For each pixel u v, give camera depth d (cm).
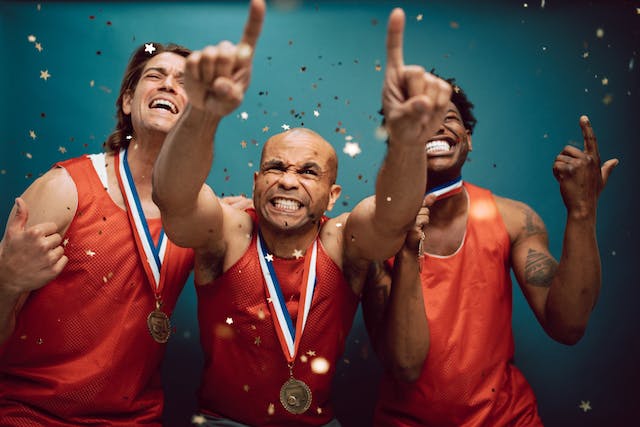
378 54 484
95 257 330
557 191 465
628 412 439
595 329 446
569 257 337
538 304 357
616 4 481
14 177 457
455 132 365
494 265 365
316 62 483
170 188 257
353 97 478
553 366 444
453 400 345
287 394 321
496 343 355
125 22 483
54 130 465
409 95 228
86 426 327
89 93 471
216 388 341
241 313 326
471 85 477
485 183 466
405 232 291
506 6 487
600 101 472
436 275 360
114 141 366
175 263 347
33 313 326
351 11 491
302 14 491
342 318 335
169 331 334
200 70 217
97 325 329
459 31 484
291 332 325
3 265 290
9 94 466
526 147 470
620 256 454
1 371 331
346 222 316
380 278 364
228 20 486
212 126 241
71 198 334
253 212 354
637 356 444
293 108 477
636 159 463
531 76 478
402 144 244
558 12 485
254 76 481
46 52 473
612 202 459
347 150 274
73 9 482
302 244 329
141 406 339
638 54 475
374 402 439
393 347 341
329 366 337
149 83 349
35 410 321
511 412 349
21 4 477
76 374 323
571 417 439
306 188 315
